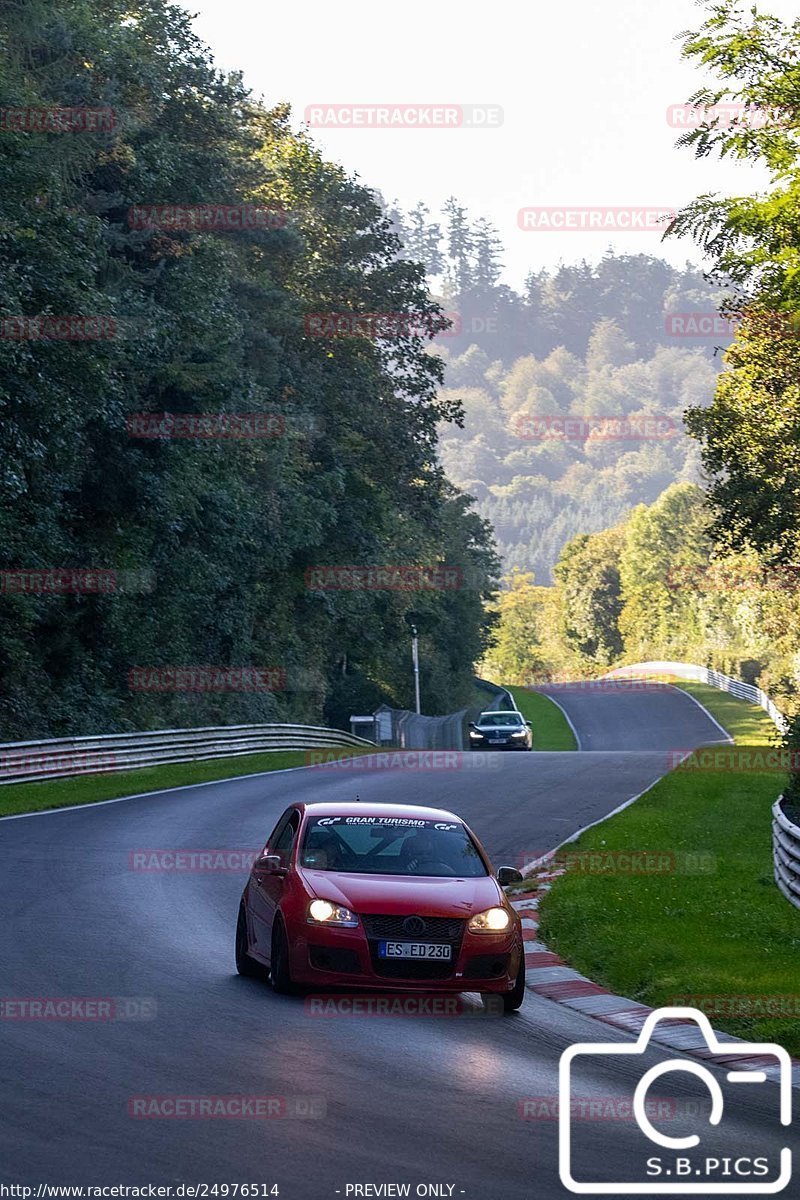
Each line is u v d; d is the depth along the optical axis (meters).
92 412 54.81
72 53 60.34
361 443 96.56
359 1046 15.03
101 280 63.72
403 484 99.88
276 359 84.31
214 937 22.75
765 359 52.66
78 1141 10.80
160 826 38.03
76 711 63.88
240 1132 11.26
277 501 83.81
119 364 59.97
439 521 103.81
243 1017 16.31
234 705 82.75
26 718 60.38
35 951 20.12
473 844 20.12
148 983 18.23
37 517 58.59
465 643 154.25
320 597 94.75
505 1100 12.91
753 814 42.44
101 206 63.66
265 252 85.75
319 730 85.94
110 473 64.25
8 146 48.75
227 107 79.69
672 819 40.72
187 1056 14.02
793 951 21.31
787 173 40.50
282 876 18.89
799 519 54.00
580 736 124.50
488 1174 10.45
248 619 86.25
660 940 22.33
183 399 68.69
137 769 59.00
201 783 53.59
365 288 94.69
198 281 67.94
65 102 58.31
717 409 54.44
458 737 126.69
